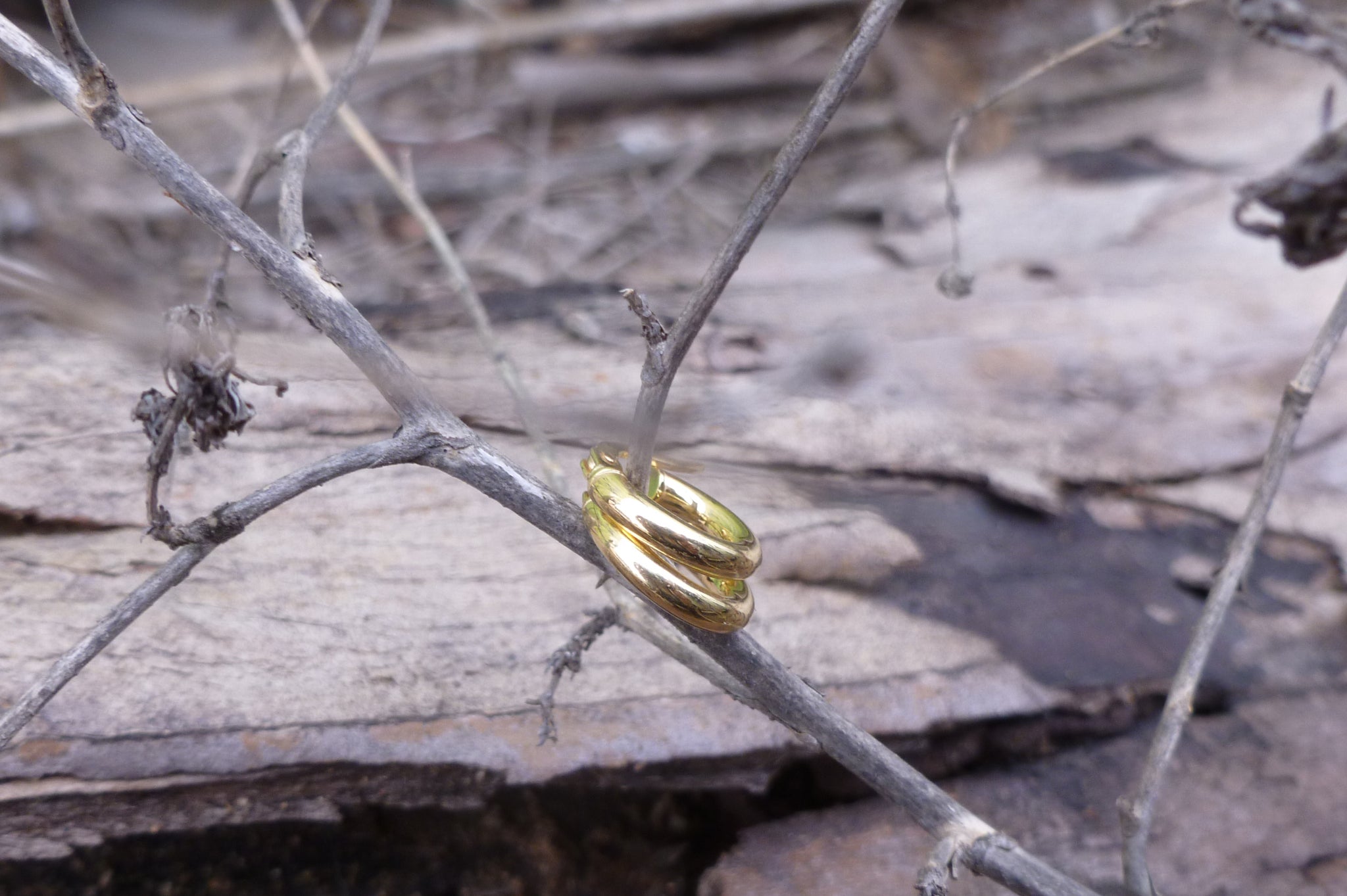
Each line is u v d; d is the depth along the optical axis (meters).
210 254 0.43
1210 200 0.44
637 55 0.62
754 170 0.55
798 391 0.32
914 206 0.47
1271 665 0.28
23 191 0.46
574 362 0.32
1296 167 0.28
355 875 0.26
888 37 0.61
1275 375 0.35
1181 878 0.25
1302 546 0.30
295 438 0.28
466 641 0.26
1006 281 0.39
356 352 0.20
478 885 0.26
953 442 0.31
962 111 0.26
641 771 0.25
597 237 0.49
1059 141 0.52
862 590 0.27
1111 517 0.30
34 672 0.24
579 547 0.20
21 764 0.23
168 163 0.20
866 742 0.21
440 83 0.60
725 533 0.21
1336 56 0.28
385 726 0.24
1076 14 0.66
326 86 0.31
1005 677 0.27
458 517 0.27
